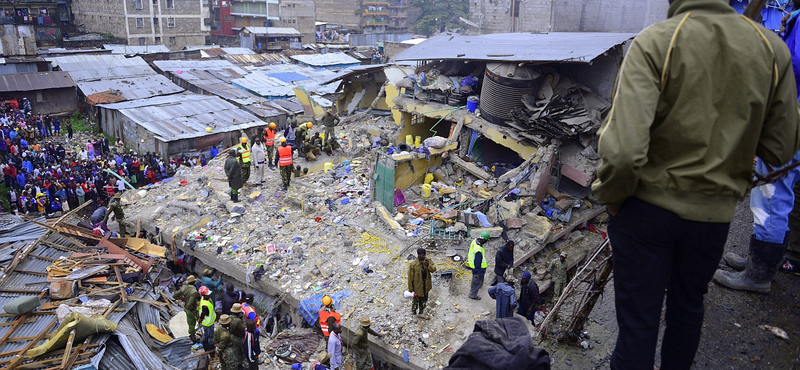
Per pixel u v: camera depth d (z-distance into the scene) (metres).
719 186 2.31
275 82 45.69
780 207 5.94
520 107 17.34
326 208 16.69
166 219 16.78
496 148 19.27
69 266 13.46
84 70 42.00
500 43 20.45
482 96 18.38
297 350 11.32
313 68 54.88
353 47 69.38
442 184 17.47
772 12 7.95
